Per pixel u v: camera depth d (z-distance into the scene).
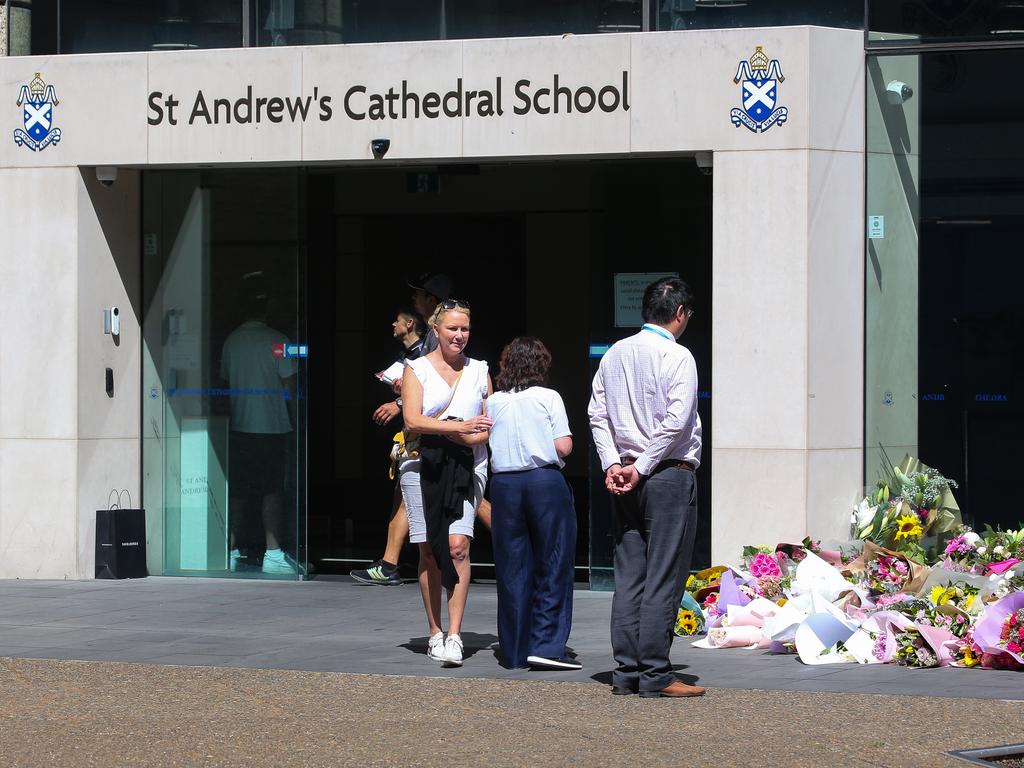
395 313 28.53
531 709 12.04
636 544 12.58
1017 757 10.43
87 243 20.30
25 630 16.22
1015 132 18.62
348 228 28.45
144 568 20.78
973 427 18.81
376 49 19.28
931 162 18.75
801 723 11.43
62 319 20.19
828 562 16.27
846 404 18.41
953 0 18.61
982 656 13.72
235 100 19.73
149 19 20.30
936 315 18.72
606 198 19.50
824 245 18.27
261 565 20.73
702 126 18.39
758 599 15.26
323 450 27.98
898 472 18.70
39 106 20.23
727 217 18.33
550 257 28.16
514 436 13.72
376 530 26.80
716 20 18.83
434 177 25.78
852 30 18.52
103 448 20.55
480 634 16.06
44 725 11.55
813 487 18.16
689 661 14.20
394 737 11.12
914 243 18.78
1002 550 16.67
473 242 28.50
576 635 16.06
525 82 18.86
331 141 19.45
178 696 12.59
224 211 20.70
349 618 17.14
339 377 28.55
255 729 11.39
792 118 18.12
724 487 18.33
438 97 19.11
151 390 20.98
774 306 18.19
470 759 10.45
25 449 20.30
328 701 12.38
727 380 18.31
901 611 14.46
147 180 20.88
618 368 12.48
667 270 19.34
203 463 20.88
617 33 18.94
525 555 13.82
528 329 28.31
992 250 18.73
